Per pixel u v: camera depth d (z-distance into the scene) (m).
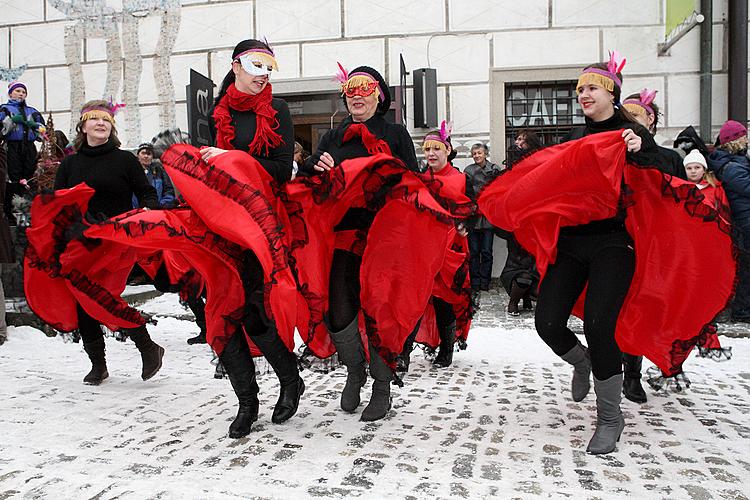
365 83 3.99
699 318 3.65
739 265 3.63
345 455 3.36
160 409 4.25
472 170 9.46
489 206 3.89
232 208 3.45
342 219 3.94
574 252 3.64
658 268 3.60
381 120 4.16
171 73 10.92
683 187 3.54
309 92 10.46
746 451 3.44
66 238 4.42
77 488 2.97
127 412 4.19
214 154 3.57
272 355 3.83
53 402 4.42
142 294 9.12
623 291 3.44
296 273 3.66
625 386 4.44
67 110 11.29
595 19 9.90
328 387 4.82
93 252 4.43
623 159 3.37
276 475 3.09
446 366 5.45
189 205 3.59
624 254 3.53
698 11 9.18
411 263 3.81
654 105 4.69
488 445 3.51
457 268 5.16
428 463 3.25
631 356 4.38
